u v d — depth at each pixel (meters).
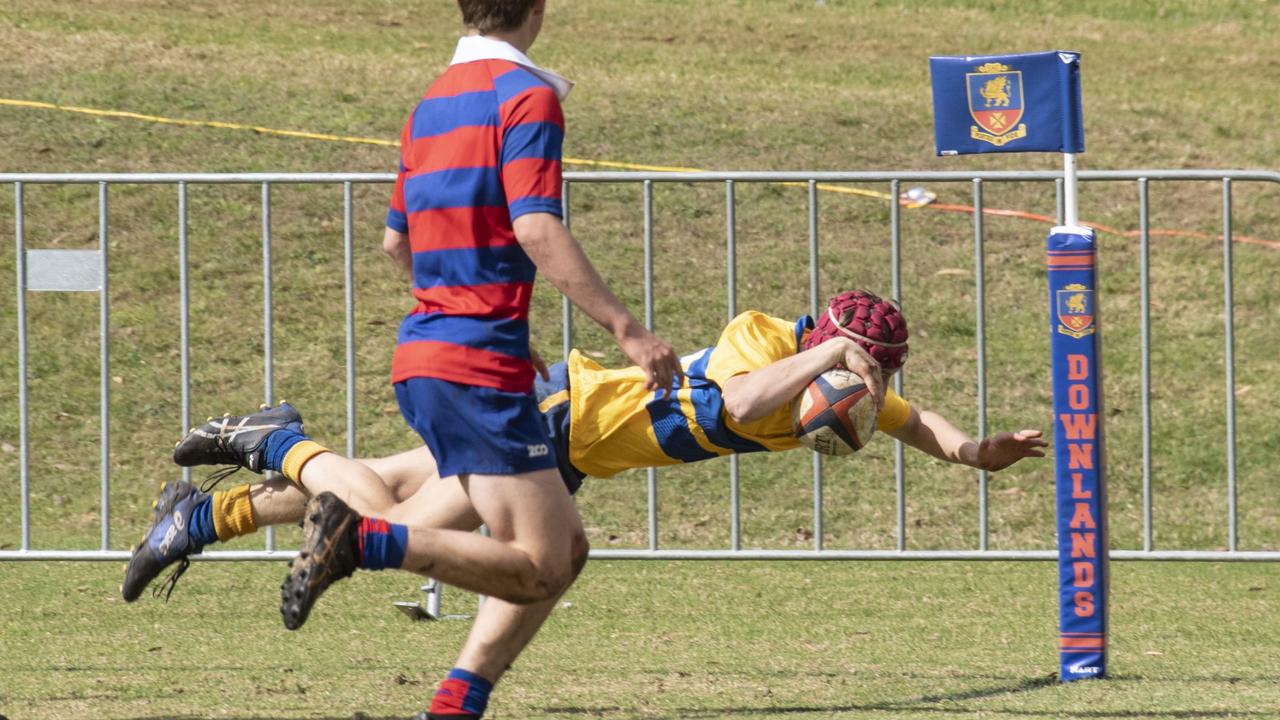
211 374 32.56
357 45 55.16
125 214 38.62
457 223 12.33
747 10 67.44
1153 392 33.31
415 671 17.78
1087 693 16.06
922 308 36.25
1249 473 30.14
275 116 45.62
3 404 31.14
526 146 12.09
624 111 48.22
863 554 20.81
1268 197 44.00
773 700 16.03
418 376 12.45
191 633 20.39
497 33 12.88
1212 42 64.75
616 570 25.27
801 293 36.81
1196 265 39.44
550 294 35.88
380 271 37.16
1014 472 29.86
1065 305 16.36
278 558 20.98
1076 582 16.83
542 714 15.30
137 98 46.16
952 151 16.78
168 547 15.44
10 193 39.06
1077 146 16.45
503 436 12.40
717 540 27.08
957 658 18.75
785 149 45.59
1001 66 16.53
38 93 45.66
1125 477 29.92
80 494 28.30
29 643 19.59
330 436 30.61
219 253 37.22
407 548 12.30
